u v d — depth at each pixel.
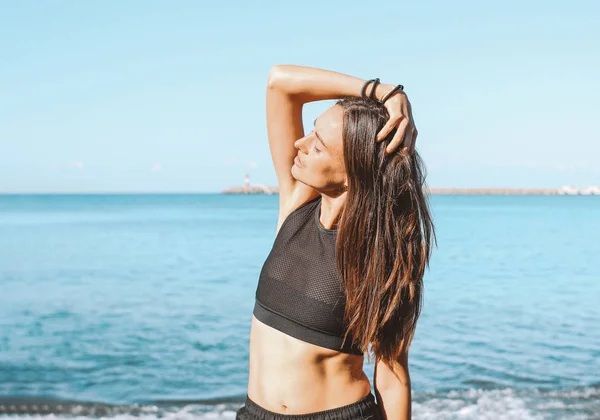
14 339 11.46
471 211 97.44
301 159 1.88
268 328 1.85
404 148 1.80
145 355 10.25
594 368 9.39
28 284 19.44
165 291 17.92
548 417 7.05
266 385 1.83
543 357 10.10
